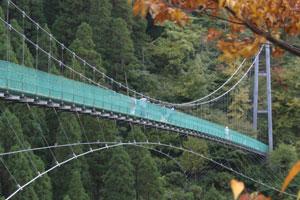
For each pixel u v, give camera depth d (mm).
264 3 6230
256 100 76500
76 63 52688
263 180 69188
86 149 48875
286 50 6434
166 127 51094
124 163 47000
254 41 6484
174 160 60094
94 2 68812
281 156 70000
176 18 6164
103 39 68625
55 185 44219
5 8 64438
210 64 81438
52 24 71562
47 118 46750
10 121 39125
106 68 68125
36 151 44688
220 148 69875
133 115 44969
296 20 6418
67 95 35906
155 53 80625
